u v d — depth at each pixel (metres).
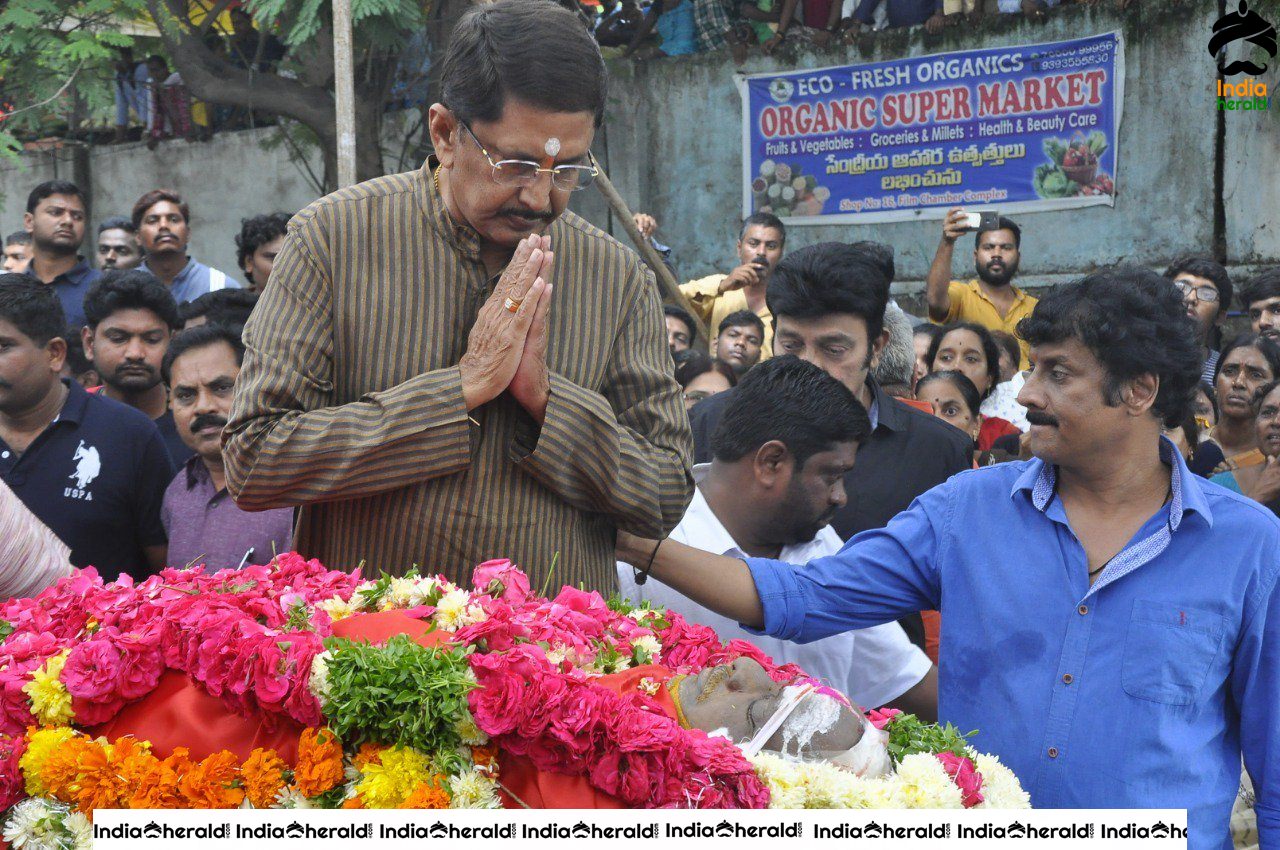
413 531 2.10
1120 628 2.15
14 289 3.46
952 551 2.33
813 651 2.77
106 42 9.23
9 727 1.80
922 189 8.77
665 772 1.63
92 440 3.57
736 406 2.68
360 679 1.65
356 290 2.08
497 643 1.78
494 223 2.03
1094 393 2.13
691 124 9.34
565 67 1.93
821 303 3.17
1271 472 4.59
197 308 4.54
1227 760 2.21
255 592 1.92
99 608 1.94
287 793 1.68
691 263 9.45
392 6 7.66
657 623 2.09
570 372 2.17
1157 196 8.23
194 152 10.73
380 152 8.95
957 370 5.30
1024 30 8.41
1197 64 8.04
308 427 2.00
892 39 8.73
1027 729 2.18
